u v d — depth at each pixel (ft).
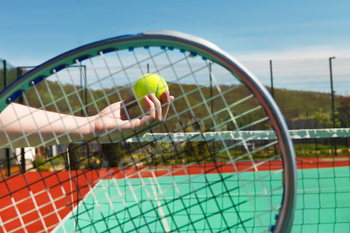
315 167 21.91
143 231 8.46
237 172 2.70
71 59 2.93
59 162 20.26
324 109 28.30
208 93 24.88
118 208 11.28
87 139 3.55
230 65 2.65
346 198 12.26
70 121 3.53
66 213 11.24
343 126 28.12
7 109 3.30
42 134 3.37
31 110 3.40
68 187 16.72
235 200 11.79
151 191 13.51
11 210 12.73
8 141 3.14
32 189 17.28
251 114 25.50
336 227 8.59
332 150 26.00
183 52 2.87
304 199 12.32
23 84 2.96
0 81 23.58
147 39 2.74
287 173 2.51
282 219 2.49
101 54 2.87
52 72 3.06
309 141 26.09
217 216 9.70
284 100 28.27
